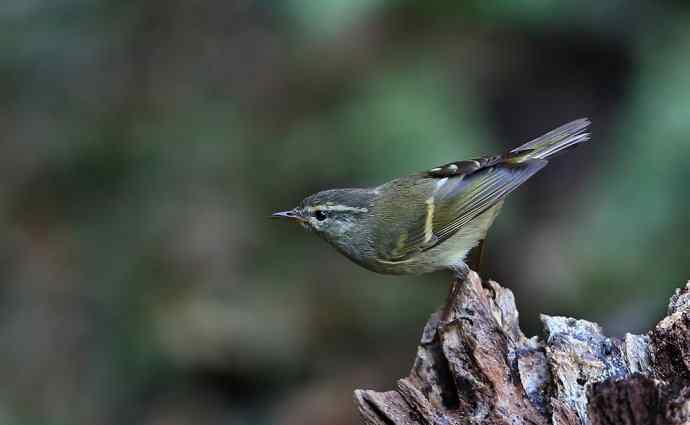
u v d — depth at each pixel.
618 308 11.00
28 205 14.03
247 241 13.46
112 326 12.97
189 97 14.40
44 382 12.66
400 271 9.18
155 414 12.39
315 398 12.33
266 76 14.23
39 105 14.50
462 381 6.48
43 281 13.36
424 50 13.07
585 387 6.17
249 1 14.88
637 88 11.48
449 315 7.28
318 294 13.11
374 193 9.15
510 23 12.92
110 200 13.90
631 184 11.05
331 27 11.61
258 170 13.70
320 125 12.83
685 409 5.60
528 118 13.59
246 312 12.84
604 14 12.79
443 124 11.93
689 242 10.84
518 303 12.18
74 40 14.51
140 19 14.73
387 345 12.74
